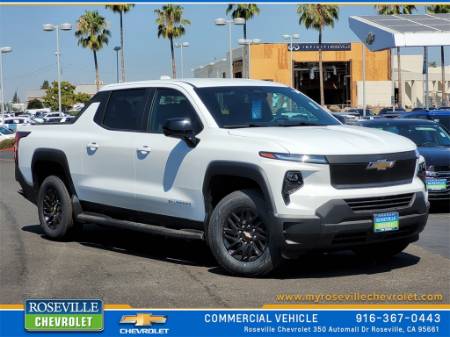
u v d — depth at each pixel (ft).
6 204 43.88
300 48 228.43
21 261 26.40
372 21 81.51
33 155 31.12
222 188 23.73
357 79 232.12
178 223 25.08
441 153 38.88
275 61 225.15
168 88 26.21
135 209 26.48
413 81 237.66
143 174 25.95
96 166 28.02
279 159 21.53
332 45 230.07
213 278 23.17
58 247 29.07
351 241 21.98
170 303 20.58
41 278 23.75
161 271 24.40
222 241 23.12
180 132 23.90
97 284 22.81
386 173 22.48
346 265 24.98
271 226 21.65
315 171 21.38
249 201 22.40
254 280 22.76
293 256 21.84
